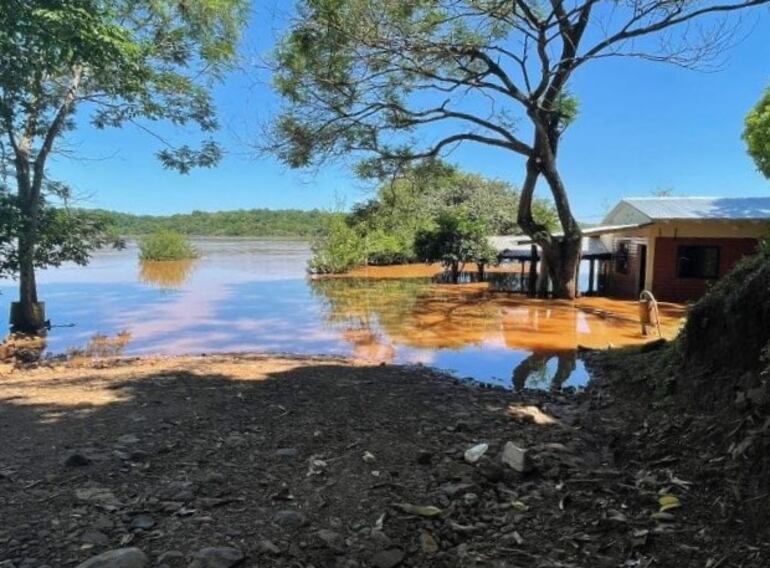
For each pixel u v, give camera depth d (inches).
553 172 733.3
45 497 127.5
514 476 147.6
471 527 122.0
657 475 141.9
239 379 268.5
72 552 105.1
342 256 1144.8
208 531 115.0
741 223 696.4
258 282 951.0
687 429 161.8
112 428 181.9
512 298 746.2
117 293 781.3
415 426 195.0
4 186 493.4
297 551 110.0
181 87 570.9
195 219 3201.3
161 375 274.5
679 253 721.0
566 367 358.9
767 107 724.0
